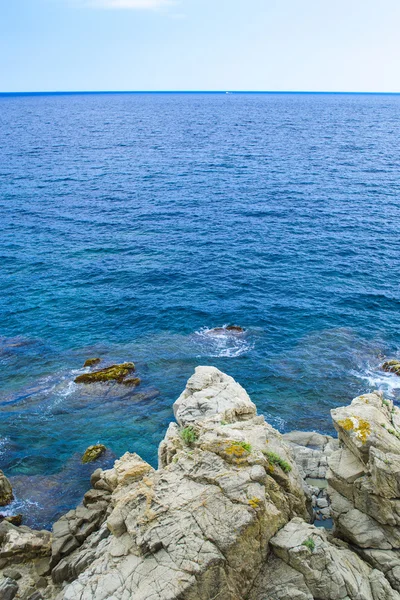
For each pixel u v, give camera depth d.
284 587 16.64
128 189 93.06
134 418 35.41
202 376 27.69
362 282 54.88
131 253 62.91
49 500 28.94
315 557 16.98
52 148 141.75
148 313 48.75
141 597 15.25
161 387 38.44
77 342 44.16
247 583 16.67
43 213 77.69
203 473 18.53
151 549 16.47
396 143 156.88
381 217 75.88
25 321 47.38
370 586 17.73
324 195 88.06
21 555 23.92
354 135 179.12
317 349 42.88
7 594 21.58
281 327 46.31
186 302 50.78
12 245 64.75
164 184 97.06
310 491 25.17
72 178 101.62
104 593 15.76
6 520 26.73
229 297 51.84
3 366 40.66
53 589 21.92
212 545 16.23
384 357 41.66
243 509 16.91
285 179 101.00
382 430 21.08
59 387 38.28
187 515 17.14
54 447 32.94
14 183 96.19
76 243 66.00
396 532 19.30
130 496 18.36
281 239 67.12
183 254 62.50
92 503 25.86
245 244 65.56
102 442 33.31
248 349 42.97
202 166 115.31
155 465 31.27
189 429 22.16
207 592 15.74
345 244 65.31
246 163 119.25
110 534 22.47
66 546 23.47
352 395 37.31
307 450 28.69
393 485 19.17
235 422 23.73
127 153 135.00
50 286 54.19
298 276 56.38
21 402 36.69
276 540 17.41
